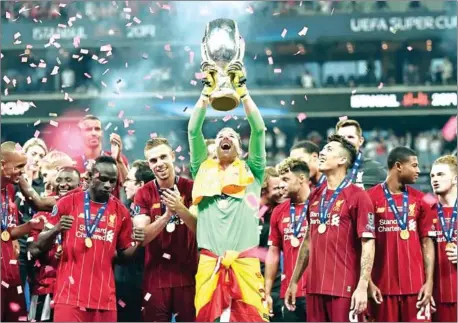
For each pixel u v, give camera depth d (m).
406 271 8.21
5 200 8.55
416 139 19.97
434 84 19.98
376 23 19.75
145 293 8.53
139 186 9.05
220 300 7.70
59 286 8.06
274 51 19.92
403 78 20.16
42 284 8.63
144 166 9.10
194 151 8.06
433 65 20.16
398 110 19.88
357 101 19.75
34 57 18.98
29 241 8.74
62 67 19.14
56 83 19.11
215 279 7.73
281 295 8.65
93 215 8.20
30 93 18.84
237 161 7.99
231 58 7.98
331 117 19.78
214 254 7.80
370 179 9.18
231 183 7.85
